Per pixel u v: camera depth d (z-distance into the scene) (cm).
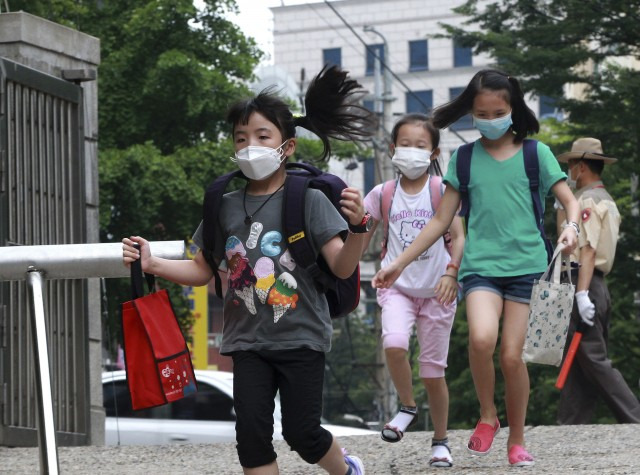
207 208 620
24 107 1123
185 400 1620
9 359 1083
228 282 617
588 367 1187
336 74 666
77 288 1184
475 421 2997
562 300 759
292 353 599
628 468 793
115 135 3241
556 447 945
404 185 872
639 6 2555
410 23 8769
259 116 611
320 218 603
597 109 2558
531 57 2561
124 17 3347
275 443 1038
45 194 1151
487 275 795
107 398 1644
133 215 3053
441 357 863
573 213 775
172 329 587
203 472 895
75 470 920
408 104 8769
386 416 3781
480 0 2820
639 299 2595
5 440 1073
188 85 3189
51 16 2717
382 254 880
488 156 802
